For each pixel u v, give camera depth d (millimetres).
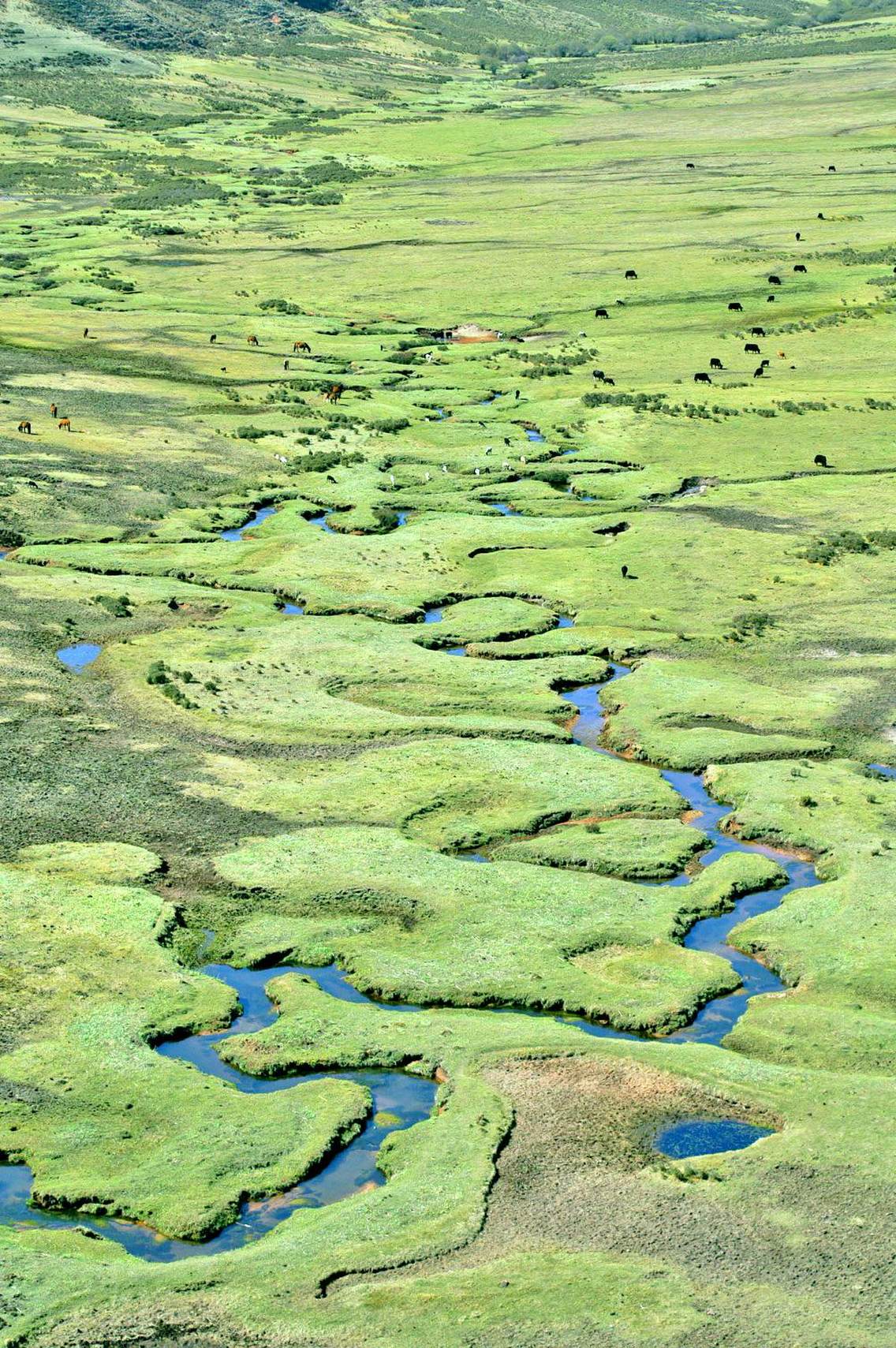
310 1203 40219
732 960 51781
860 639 79812
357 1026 47344
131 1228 39344
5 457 109750
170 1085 44500
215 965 51625
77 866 56812
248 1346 34719
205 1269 37156
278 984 49844
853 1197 39250
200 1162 41281
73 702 72438
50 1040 46562
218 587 88625
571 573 89812
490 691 73438
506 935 52250
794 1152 41094
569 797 62312
